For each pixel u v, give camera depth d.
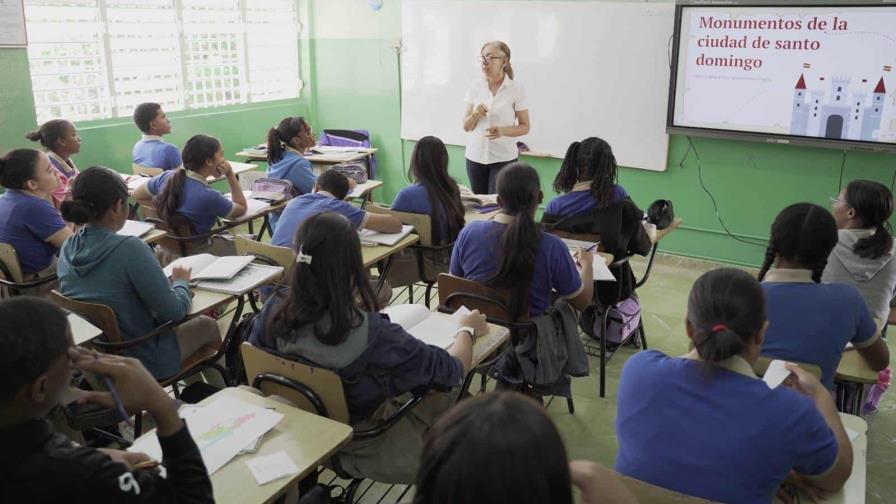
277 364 1.73
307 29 6.20
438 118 5.75
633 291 3.29
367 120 6.17
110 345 2.16
